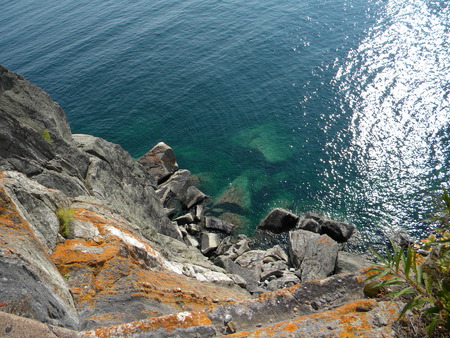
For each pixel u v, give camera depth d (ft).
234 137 116.47
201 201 94.58
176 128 124.88
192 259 61.46
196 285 41.55
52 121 55.01
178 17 202.69
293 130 112.88
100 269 30.12
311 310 26.71
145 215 68.95
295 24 169.27
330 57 140.67
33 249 24.59
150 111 134.10
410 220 79.92
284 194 93.81
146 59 166.40
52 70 168.76
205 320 24.30
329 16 168.86
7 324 13.66
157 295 31.19
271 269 71.00
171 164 103.30
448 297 15.66
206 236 81.76
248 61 151.53
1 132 44.60
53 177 49.37
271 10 188.34
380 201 85.66
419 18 148.56
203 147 114.93
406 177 88.99
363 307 21.65
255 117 122.21
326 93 123.65
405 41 137.18
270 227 85.15
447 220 19.81
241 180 100.37
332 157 100.32
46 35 210.38
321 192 91.91
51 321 19.99
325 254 69.97
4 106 48.70
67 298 24.70
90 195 55.11
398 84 116.98
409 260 16.84
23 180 36.58
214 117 126.31
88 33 201.46
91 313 25.03
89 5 249.55
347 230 78.84
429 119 101.65
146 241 49.32
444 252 19.29
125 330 21.54
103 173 62.39
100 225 37.86
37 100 55.16
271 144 110.01
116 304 27.12
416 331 18.39
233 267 68.39
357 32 151.12
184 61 160.25
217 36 175.01
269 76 139.95
